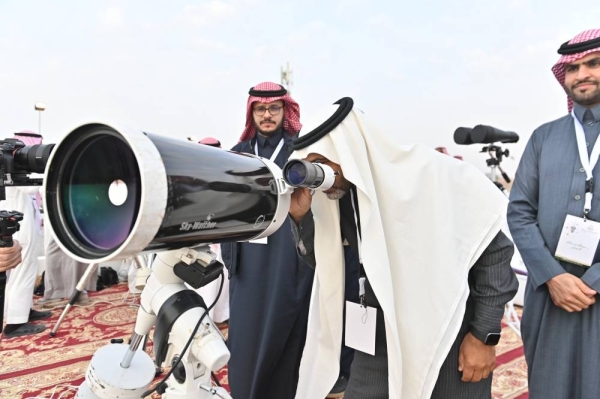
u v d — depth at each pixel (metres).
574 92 1.66
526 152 1.84
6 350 2.97
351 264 1.40
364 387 1.24
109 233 0.67
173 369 0.92
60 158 0.70
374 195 1.06
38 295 4.47
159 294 1.00
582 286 1.46
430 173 1.15
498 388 2.48
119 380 1.00
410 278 1.10
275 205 0.95
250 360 1.92
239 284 1.96
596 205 1.54
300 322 1.93
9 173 1.06
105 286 4.81
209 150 0.81
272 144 2.20
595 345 1.46
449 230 1.11
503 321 3.65
